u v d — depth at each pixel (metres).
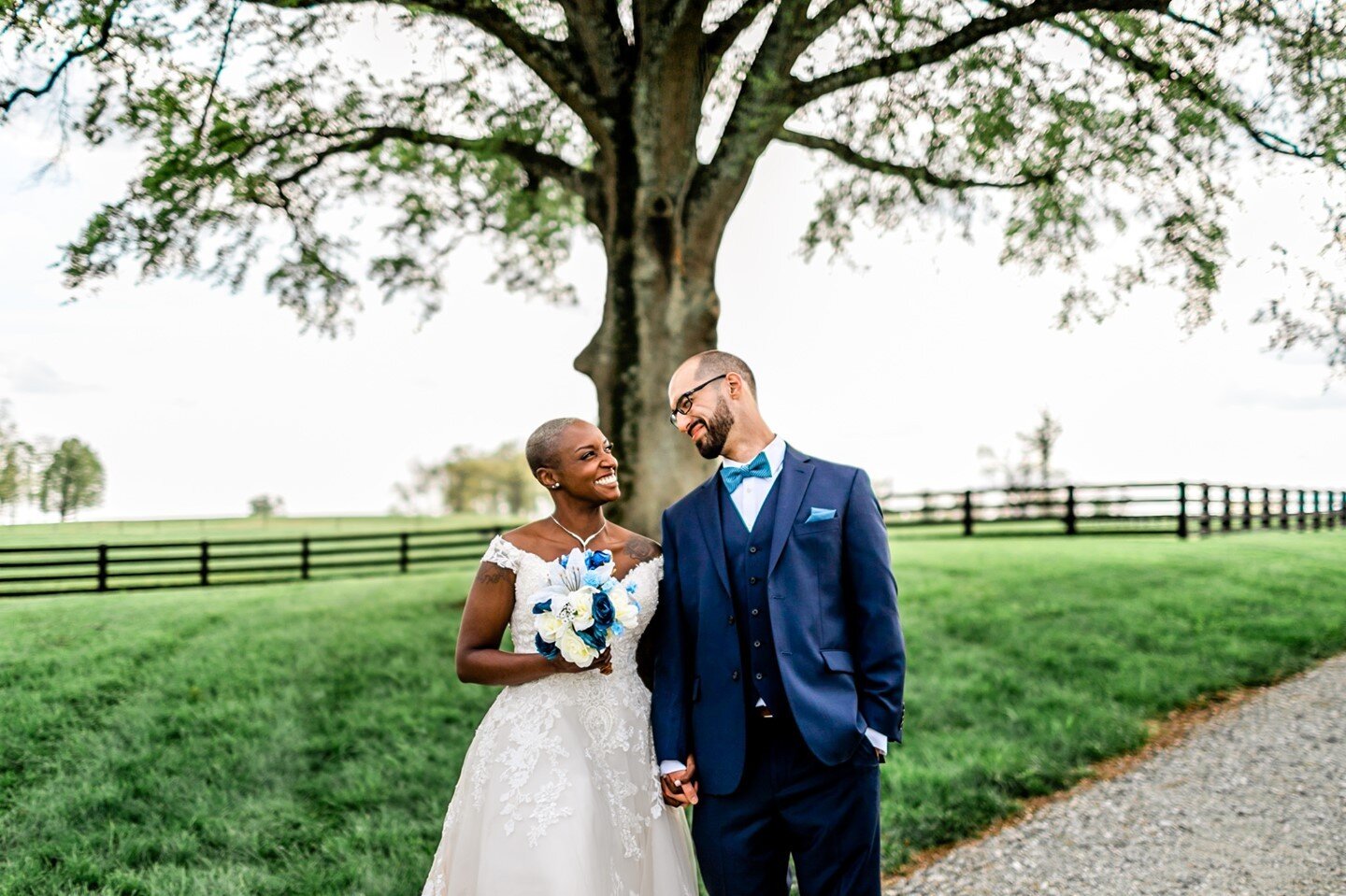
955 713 6.61
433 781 5.60
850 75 7.92
